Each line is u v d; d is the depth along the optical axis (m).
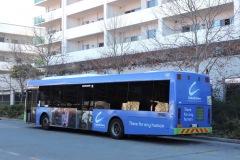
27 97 22.94
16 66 42.62
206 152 12.36
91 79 18.11
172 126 13.95
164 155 11.38
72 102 19.14
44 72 38.97
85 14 47.34
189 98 14.53
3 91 52.12
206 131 15.11
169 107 14.12
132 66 29.00
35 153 11.48
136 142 15.06
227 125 17.77
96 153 11.59
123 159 10.44
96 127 17.34
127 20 36.66
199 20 26.80
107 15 41.47
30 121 22.36
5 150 12.12
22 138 15.98
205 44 21.59
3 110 36.34
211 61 22.58
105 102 17.02
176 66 24.88
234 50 22.67
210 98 15.38
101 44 44.69
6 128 21.55
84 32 43.62
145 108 15.02
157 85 14.74
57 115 20.12
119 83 16.45
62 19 48.34
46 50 43.47
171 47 27.78
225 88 21.02
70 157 10.73
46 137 16.61
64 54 41.25
